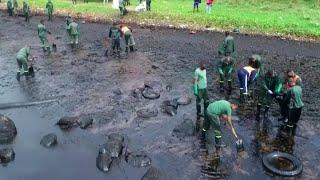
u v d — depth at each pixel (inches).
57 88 770.8
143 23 1259.2
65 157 552.7
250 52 1022.4
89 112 676.7
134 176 511.8
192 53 1012.5
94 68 883.4
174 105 692.1
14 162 542.0
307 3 1443.2
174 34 1173.1
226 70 758.5
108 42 1093.1
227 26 1208.8
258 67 728.3
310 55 1010.7
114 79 821.9
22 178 510.0
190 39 1130.0
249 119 657.6
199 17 1267.2
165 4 1449.3
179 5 1432.1
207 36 1156.5
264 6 1414.9
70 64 906.1
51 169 527.5
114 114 669.9
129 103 711.1
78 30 1093.8
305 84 818.2
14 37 1120.2
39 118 657.6
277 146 581.6
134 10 1352.1
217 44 1088.2
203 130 596.7
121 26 1005.2
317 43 1098.7
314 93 770.2
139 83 802.2
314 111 690.8
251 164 537.3
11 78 820.0
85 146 578.9
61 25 1261.1
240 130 621.9
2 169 527.8
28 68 829.8
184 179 506.0
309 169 530.0
